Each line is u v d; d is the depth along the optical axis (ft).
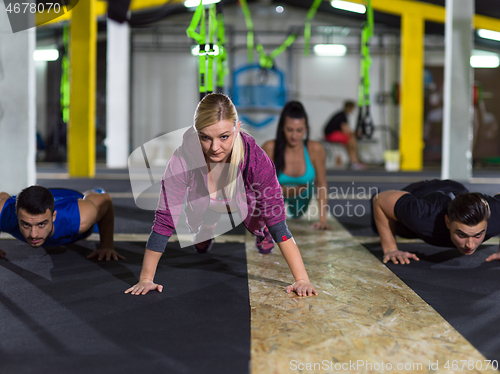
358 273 6.02
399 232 7.29
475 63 38.32
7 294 5.02
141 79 38.91
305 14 38.45
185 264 6.48
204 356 3.53
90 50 22.49
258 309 4.59
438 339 3.87
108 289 5.23
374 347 3.70
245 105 38.50
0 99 12.28
